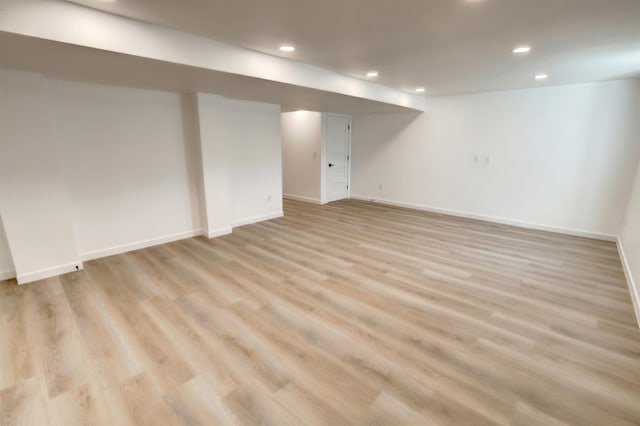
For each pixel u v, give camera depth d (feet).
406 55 10.47
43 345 7.12
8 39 6.61
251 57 10.08
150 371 6.36
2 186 9.49
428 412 5.40
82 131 11.53
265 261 12.17
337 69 12.57
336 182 24.44
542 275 10.91
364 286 10.08
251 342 7.28
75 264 11.12
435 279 10.59
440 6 6.73
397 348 7.09
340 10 7.04
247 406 5.54
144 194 13.47
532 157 16.63
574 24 7.63
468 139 18.78
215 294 9.52
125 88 12.31
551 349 7.04
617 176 14.40
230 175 16.55
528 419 5.25
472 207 19.25
